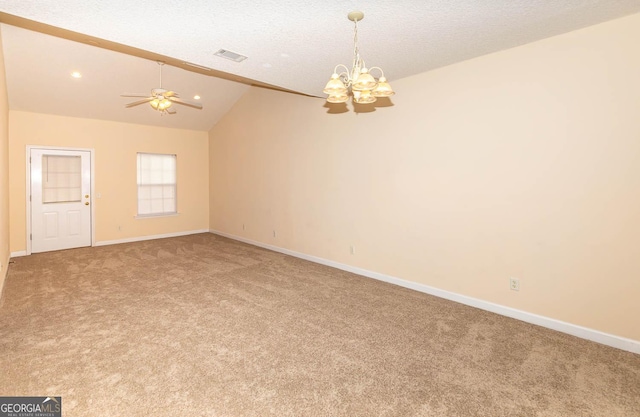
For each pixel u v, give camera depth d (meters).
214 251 5.98
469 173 3.49
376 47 3.02
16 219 5.53
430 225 3.85
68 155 6.04
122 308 3.36
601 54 2.66
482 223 3.42
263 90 6.12
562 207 2.92
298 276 4.52
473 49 3.13
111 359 2.42
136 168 6.84
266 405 1.96
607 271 2.72
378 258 4.41
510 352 2.59
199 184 7.82
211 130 7.74
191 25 2.52
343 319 3.16
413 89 3.91
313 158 5.23
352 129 4.63
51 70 4.68
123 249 6.08
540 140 3.01
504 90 3.19
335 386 2.14
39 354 2.48
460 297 3.62
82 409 1.89
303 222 5.46
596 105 2.71
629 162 2.59
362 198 4.56
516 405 1.98
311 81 3.97
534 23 2.62
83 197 6.22
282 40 2.81
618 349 2.65
